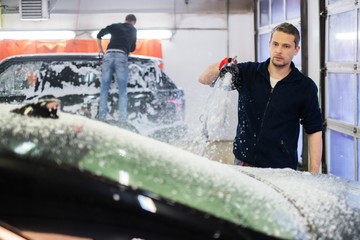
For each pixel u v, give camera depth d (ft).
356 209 5.34
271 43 11.09
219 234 4.16
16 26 32.14
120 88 20.85
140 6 32.32
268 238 4.30
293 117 11.23
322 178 6.70
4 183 4.05
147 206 4.12
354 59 17.93
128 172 4.40
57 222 3.99
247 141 11.37
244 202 4.66
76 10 32.17
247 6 32.32
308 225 4.74
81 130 5.06
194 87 32.50
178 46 32.53
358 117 17.66
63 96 20.81
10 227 3.94
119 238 4.00
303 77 11.18
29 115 5.19
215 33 32.53
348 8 18.30
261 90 11.18
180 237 4.09
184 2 32.30
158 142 5.90
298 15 23.76
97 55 21.18
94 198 4.06
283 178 6.46
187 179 4.73
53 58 20.99
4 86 20.83
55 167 4.18
